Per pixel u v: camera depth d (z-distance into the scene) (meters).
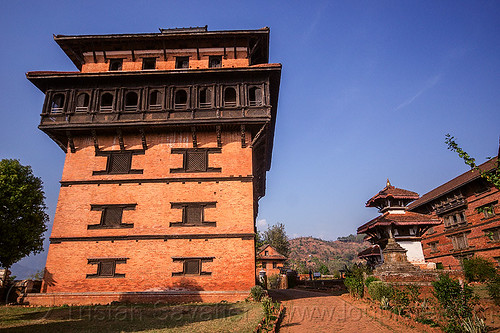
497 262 32.00
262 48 28.47
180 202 23.70
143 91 25.62
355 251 192.75
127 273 22.27
